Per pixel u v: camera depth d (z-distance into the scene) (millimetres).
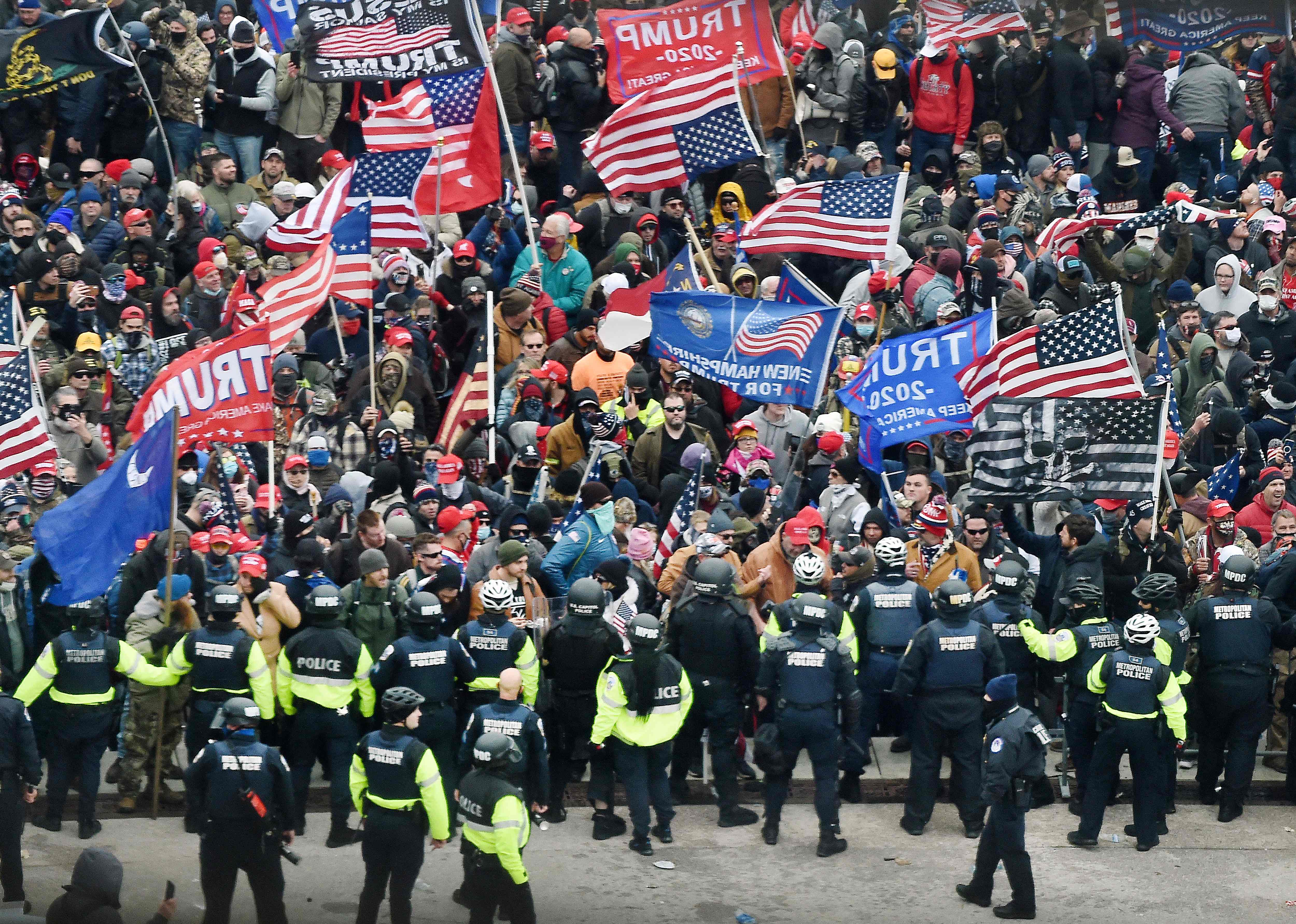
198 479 42062
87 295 49938
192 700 34969
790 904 33875
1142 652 36062
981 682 36594
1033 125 66688
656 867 35500
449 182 56938
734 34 60406
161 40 62125
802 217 51250
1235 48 70125
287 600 37000
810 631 35938
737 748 38938
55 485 41625
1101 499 41875
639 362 52281
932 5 65625
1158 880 35469
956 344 45094
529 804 34094
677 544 41312
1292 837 37750
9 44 58188
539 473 45375
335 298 50969
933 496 42656
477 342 49094
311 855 35688
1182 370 53594
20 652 37344
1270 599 39875
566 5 64125
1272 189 65625
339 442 45844
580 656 36125
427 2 55812
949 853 36500
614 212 58875
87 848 35188
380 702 34688
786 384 48219
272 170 59781
